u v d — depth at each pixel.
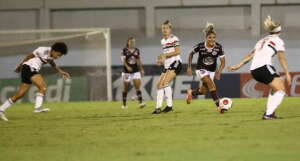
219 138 26.20
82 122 36.75
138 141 26.33
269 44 31.94
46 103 65.81
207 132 28.47
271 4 85.31
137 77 53.44
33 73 40.12
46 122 37.84
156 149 23.78
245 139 25.59
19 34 88.56
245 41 85.00
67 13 88.81
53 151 24.53
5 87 71.44
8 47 72.81
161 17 87.62
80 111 48.38
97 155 22.92
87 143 26.42
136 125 33.16
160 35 87.12
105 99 71.81
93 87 71.88
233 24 86.31
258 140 25.16
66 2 88.25
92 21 88.50
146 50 86.25
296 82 72.81
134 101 66.62
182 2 86.69
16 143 27.59
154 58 86.12
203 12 86.81
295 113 37.53
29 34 88.38
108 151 23.80
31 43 73.38
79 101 70.44
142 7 87.50
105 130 31.28
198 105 50.25
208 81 39.56
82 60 73.94
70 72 72.00
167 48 40.62
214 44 38.84
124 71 53.44
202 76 39.50
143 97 76.25
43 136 29.84
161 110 43.75
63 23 88.94
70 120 38.75
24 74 40.19
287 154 21.56
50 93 71.19
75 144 26.30
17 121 39.41
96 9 88.38
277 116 35.06
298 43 83.50
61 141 27.55
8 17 89.12
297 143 24.03
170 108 41.34
